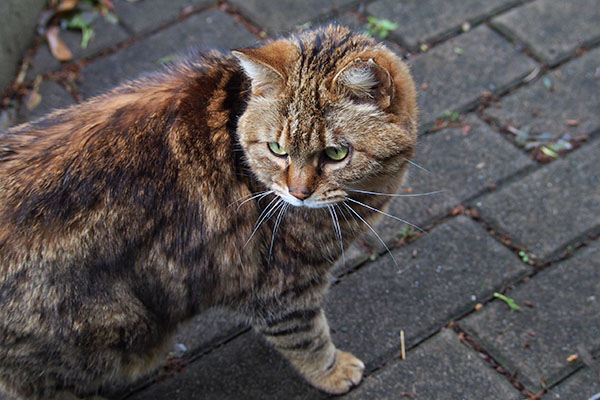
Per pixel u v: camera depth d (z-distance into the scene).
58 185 0.81
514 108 1.17
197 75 0.86
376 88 0.80
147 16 1.29
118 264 0.82
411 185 1.10
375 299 1.01
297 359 0.94
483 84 1.19
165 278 0.86
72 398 0.89
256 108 0.82
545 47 1.23
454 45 1.24
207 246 0.85
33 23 1.27
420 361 0.96
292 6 1.29
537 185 1.09
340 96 0.80
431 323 0.99
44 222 0.81
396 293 1.01
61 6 1.29
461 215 1.07
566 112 1.16
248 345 0.99
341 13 1.28
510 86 1.19
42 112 1.19
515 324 0.98
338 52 0.82
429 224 1.07
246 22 1.28
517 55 1.22
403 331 0.98
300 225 0.86
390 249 1.05
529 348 0.96
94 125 0.83
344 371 0.95
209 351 0.98
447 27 1.26
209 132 0.84
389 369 0.96
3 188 0.82
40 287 0.81
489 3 1.28
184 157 0.83
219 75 0.85
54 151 0.83
